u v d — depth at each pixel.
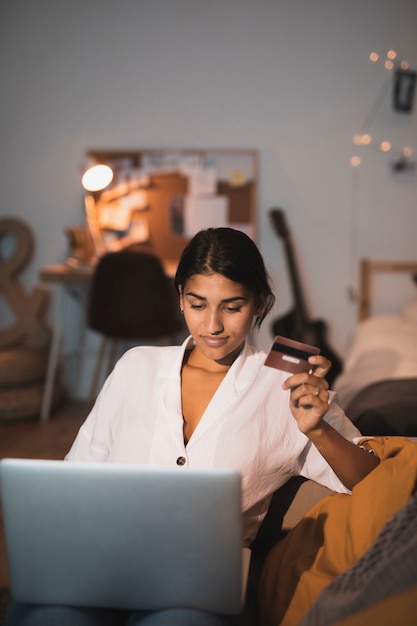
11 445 3.46
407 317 3.69
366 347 3.27
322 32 4.03
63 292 4.32
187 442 1.34
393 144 4.06
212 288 1.25
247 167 4.14
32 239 4.30
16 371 3.89
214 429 1.30
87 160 4.24
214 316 1.27
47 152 4.26
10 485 1.05
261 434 1.32
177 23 4.11
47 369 4.09
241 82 4.11
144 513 1.03
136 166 4.21
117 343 4.31
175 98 4.16
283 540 1.33
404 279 4.11
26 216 4.31
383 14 3.99
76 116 4.22
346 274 4.16
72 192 4.27
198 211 4.20
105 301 3.85
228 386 1.33
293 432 1.34
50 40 4.18
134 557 1.05
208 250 1.25
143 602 1.08
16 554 1.08
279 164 4.14
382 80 4.03
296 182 4.14
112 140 4.22
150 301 3.84
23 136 4.26
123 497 1.03
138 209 4.24
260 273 1.29
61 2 4.15
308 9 4.03
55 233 4.30
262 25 4.06
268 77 4.09
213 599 1.06
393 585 0.97
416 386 2.42
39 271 4.23
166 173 4.20
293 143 4.12
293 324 4.10
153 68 4.15
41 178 4.28
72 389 4.36
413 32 3.97
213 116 4.14
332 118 4.08
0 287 4.26
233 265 1.24
